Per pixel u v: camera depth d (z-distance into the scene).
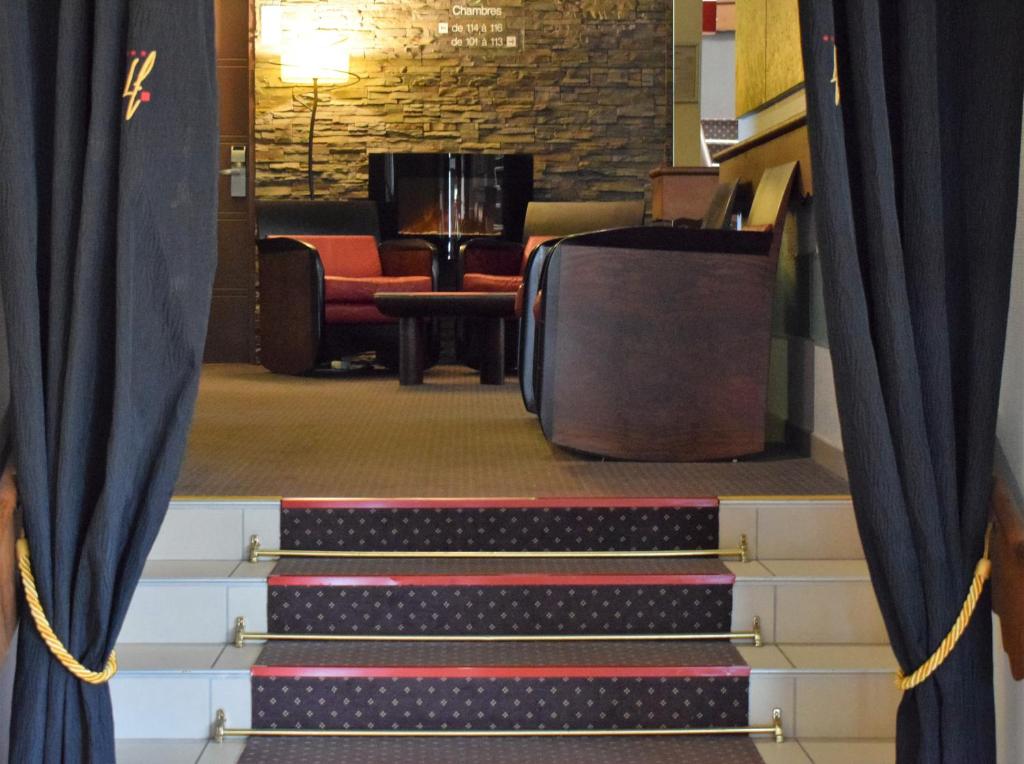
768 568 3.32
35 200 2.26
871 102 2.22
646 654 3.09
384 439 4.82
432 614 3.20
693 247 4.26
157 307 2.28
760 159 5.14
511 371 7.71
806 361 4.50
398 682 2.97
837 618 3.23
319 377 7.52
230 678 2.96
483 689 2.97
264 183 8.46
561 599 3.21
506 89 8.51
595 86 8.54
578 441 4.27
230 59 8.41
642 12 8.50
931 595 2.27
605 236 4.23
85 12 2.25
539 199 8.59
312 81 8.39
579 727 2.98
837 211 2.21
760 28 5.15
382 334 7.57
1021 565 2.23
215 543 3.44
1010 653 2.29
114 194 2.25
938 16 2.31
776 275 4.63
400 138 8.50
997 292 2.27
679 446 4.28
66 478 2.26
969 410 2.30
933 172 2.26
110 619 2.31
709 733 2.98
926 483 2.25
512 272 8.02
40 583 2.27
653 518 3.46
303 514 3.44
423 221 8.41
